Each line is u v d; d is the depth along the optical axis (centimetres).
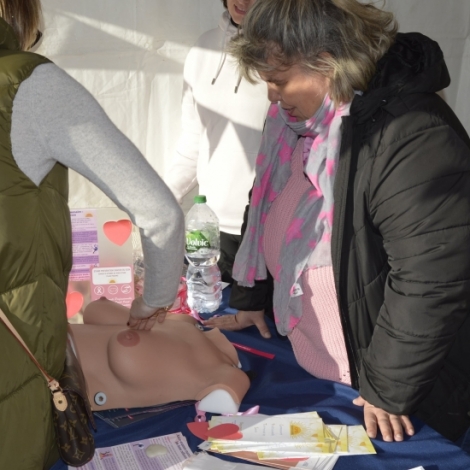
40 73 86
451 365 129
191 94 207
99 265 153
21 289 91
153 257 104
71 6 202
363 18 112
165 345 121
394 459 104
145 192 96
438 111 112
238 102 197
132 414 116
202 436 109
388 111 111
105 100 216
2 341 89
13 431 91
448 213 107
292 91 117
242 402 122
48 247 93
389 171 110
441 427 131
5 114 85
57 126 88
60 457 104
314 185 128
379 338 115
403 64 112
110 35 208
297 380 131
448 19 233
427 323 109
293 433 109
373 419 115
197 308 168
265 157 144
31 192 89
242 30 116
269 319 160
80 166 92
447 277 108
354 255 121
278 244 139
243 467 100
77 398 100
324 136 123
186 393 119
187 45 217
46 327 95
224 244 206
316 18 108
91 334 125
